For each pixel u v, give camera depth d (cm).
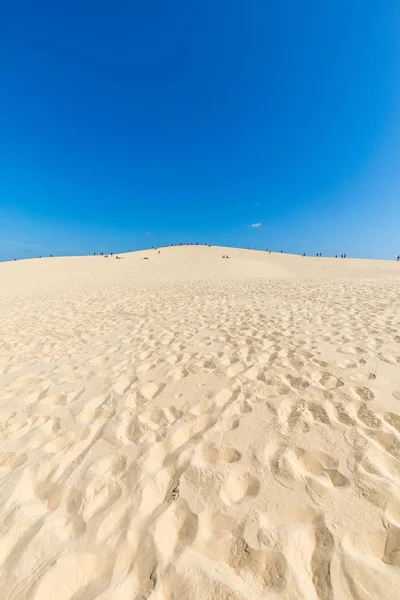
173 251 4284
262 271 2641
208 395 326
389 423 248
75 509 188
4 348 572
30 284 1969
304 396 304
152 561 151
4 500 196
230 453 231
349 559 144
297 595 132
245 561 149
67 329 686
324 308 709
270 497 186
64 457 238
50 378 407
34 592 139
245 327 587
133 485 204
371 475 193
